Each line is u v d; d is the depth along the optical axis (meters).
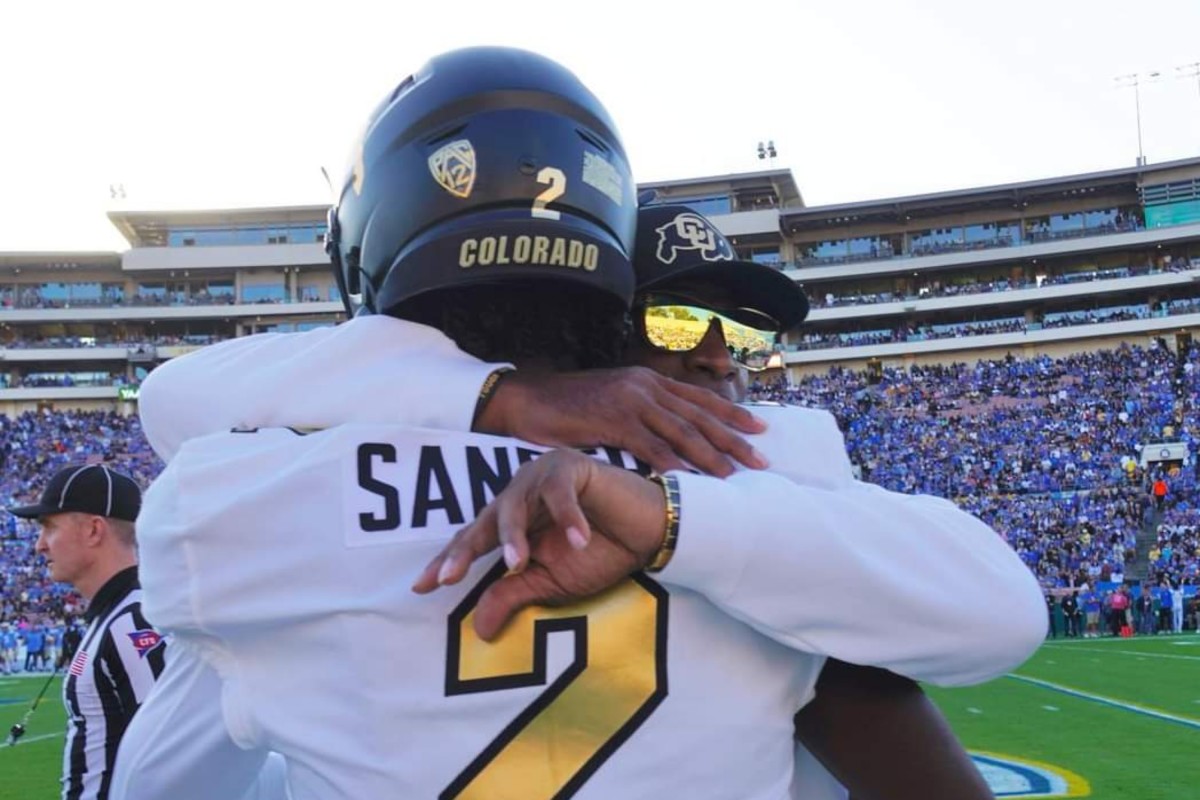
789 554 1.12
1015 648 1.21
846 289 53.31
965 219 52.81
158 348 52.25
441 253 1.33
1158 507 34.06
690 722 1.17
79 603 32.69
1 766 10.52
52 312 52.78
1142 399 42.00
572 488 1.06
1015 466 39.41
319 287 55.75
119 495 3.99
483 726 1.13
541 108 1.40
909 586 1.16
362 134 1.61
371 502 1.18
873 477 41.09
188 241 56.66
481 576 1.16
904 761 1.29
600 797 1.13
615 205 1.44
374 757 1.14
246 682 1.23
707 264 1.76
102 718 3.59
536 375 1.32
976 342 48.34
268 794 1.62
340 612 1.16
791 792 1.31
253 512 1.18
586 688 1.14
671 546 1.10
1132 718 11.73
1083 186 50.34
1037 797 7.52
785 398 48.41
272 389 1.32
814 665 1.28
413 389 1.29
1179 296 47.72
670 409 1.29
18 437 47.03
